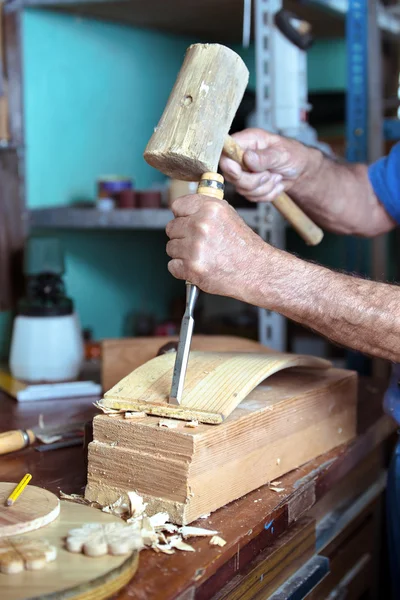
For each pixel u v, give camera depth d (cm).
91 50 202
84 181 205
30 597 59
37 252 156
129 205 177
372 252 194
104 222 176
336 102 228
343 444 108
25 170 184
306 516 99
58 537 70
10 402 138
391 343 88
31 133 186
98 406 84
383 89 213
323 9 185
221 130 83
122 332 224
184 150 81
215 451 78
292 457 94
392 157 134
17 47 180
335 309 87
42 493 78
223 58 83
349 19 185
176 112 82
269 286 86
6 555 64
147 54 223
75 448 107
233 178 114
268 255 86
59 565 65
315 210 134
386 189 134
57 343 151
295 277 87
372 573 138
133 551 68
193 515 76
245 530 76
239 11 188
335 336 90
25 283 185
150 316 223
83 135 203
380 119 189
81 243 207
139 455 78
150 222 171
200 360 93
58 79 193
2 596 59
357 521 125
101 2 176
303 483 90
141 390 85
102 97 208
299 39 157
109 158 213
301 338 215
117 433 80
